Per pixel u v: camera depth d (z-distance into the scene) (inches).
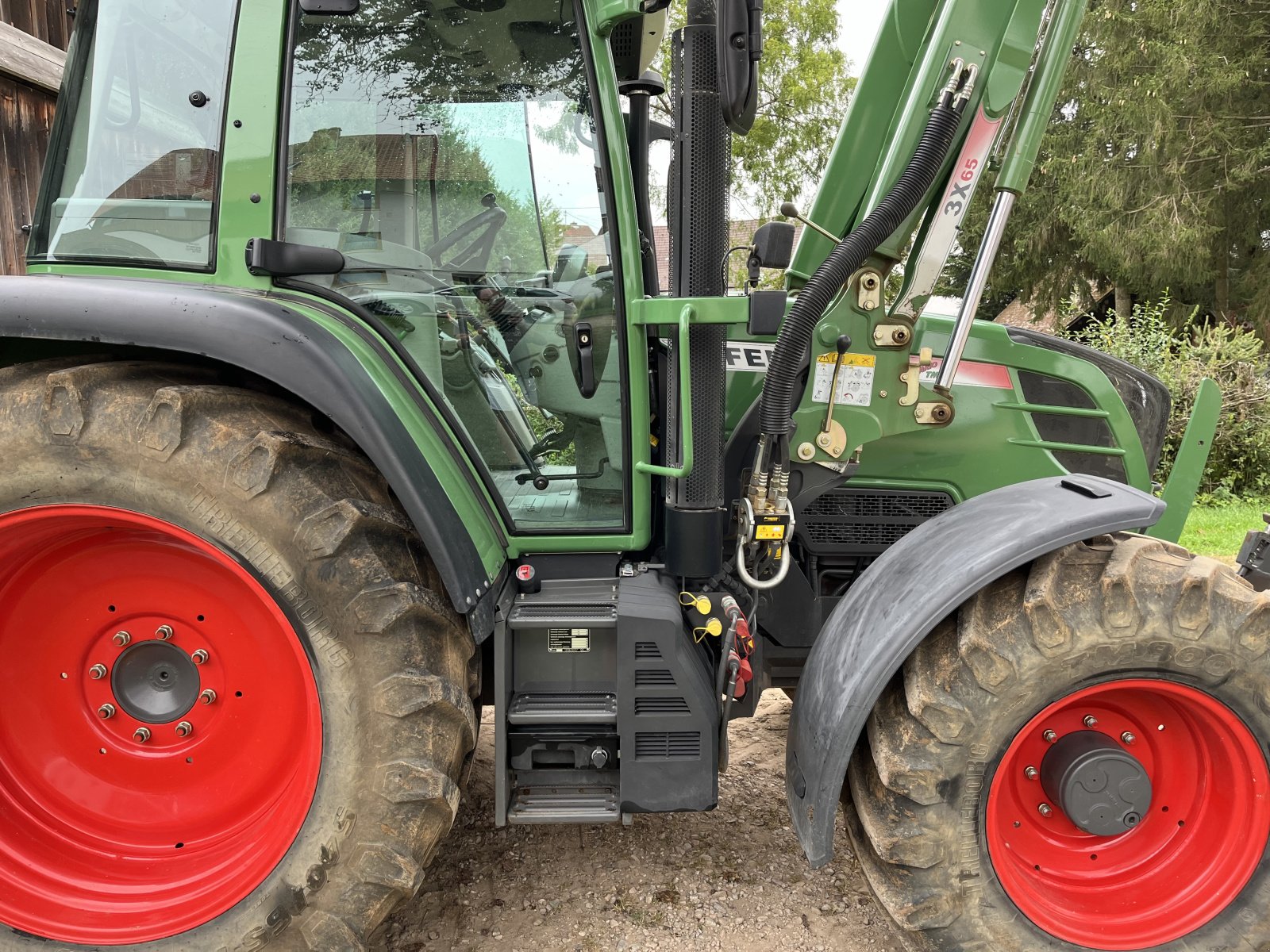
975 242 495.5
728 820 103.2
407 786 66.3
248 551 65.3
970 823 71.0
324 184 75.5
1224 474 323.9
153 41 73.2
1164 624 69.1
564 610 76.9
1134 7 599.2
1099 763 72.2
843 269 76.5
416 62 75.9
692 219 73.7
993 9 78.9
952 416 88.7
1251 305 587.2
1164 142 574.6
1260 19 557.6
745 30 66.0
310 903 67.1
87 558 71.9
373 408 66.9
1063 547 71.4
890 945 81.7
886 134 87.3
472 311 80.0
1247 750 71.2
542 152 78.2
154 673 74.2
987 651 69.2
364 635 66.1
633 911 86.1
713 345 76.4
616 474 82.0
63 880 71.2
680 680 74.5
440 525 68.1
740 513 82.4
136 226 74.3
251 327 65.0
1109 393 100.4
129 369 67.9
